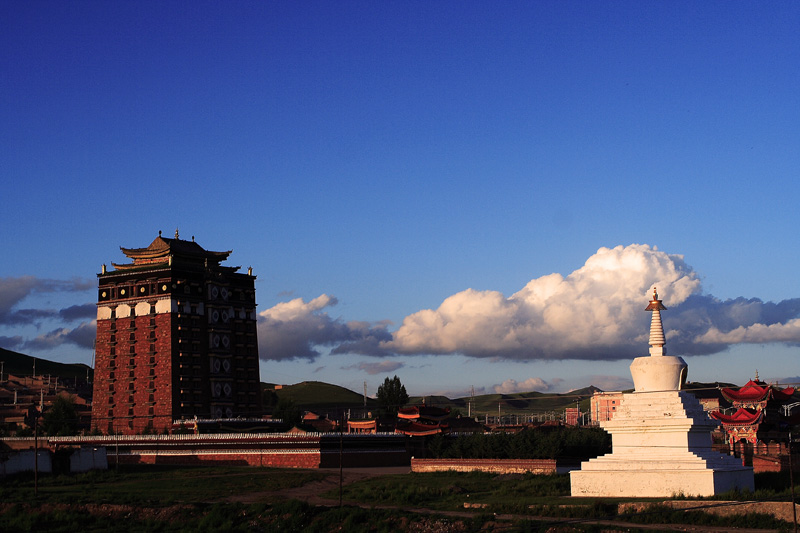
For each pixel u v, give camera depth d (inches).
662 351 3257.9
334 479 4699.8
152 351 7258.9
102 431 7327.8
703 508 2640.3
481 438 4840.1
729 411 5935.0
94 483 4638.3
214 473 5064.0
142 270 7416.3
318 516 3230.8
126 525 3472.0
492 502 3282.5
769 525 2632.9
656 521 2738.7
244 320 7760.8
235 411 7529.5
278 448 5684.1
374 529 3024.1
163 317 7268.7
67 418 7421.3
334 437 5570.9
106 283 7554.1
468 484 4057.6
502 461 4463.6
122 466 5472.4
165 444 6053.2
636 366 3253.0
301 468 5428.2
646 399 3201.3
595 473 3189.0
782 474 3595.0
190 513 3518.7
